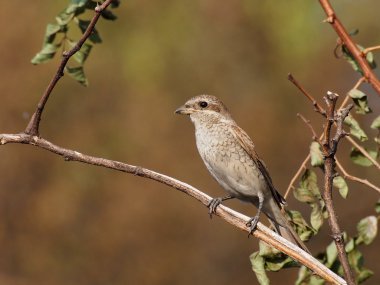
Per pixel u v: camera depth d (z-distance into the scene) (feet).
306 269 20.52
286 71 49.93
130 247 46.73
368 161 20.07
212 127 25.63
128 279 46.55
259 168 25.18
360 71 20.57
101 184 47.26
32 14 47.75
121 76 48.93
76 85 48.03
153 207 46.75
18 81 46.91
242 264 47.55
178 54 49.96
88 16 46.75
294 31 49.39
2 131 46.44
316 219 19.57
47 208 46.65
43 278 46.39
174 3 50.31
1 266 46.19
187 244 46.85
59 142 47.57
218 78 49.90
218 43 50.21
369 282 47.44
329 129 15.11
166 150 47.44
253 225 18.70
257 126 49.29
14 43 47.09
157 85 48.91
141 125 48.03
